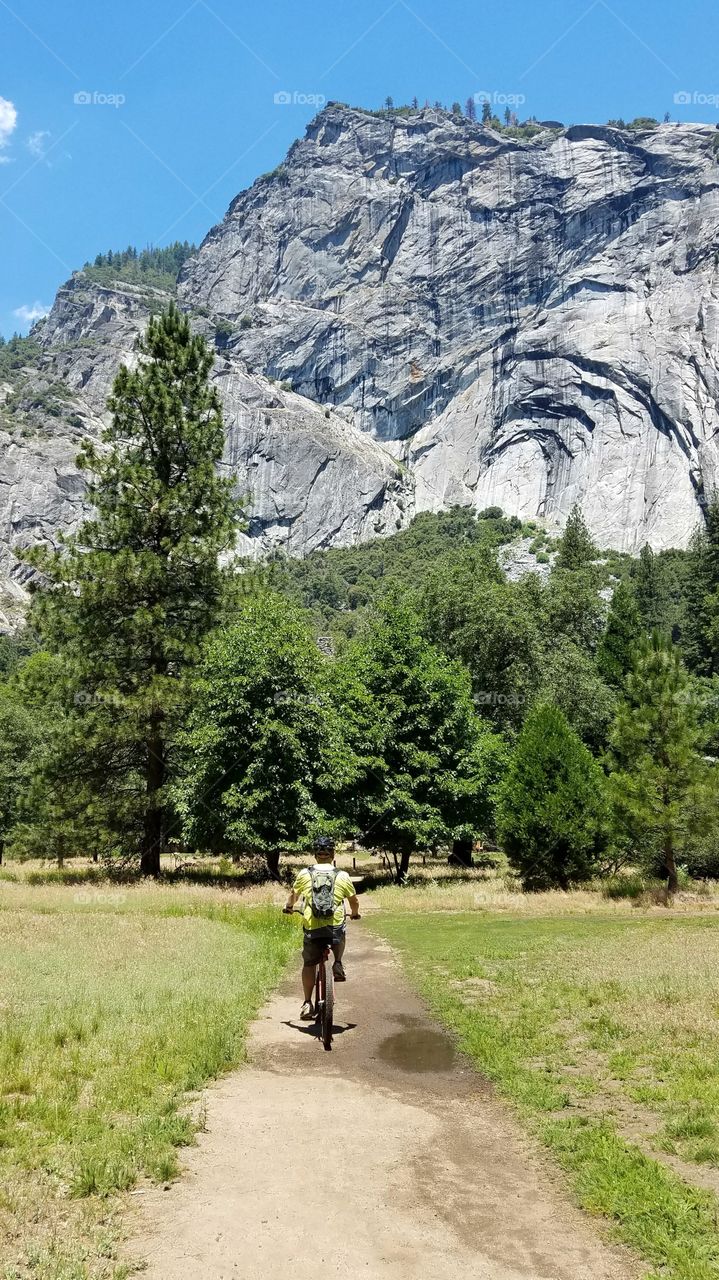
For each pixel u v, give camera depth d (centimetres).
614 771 2662
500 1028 912
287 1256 441
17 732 4338
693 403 18338
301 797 2727
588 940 1559
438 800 3381
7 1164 527
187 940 1463
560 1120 646
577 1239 473
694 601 8538
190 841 2841
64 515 19612
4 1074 688
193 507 3089
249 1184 525
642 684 2577
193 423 3175
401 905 2416
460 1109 681
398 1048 865
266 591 3222
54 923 1694
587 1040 860
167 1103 645
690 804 2481
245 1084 733
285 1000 1094
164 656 2923
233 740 2731
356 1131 622
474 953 1429
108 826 2928
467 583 5247
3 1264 416
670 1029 873
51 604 2867
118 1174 517
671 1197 506
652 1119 649
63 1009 899
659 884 2664
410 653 3559
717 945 1417
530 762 2767
